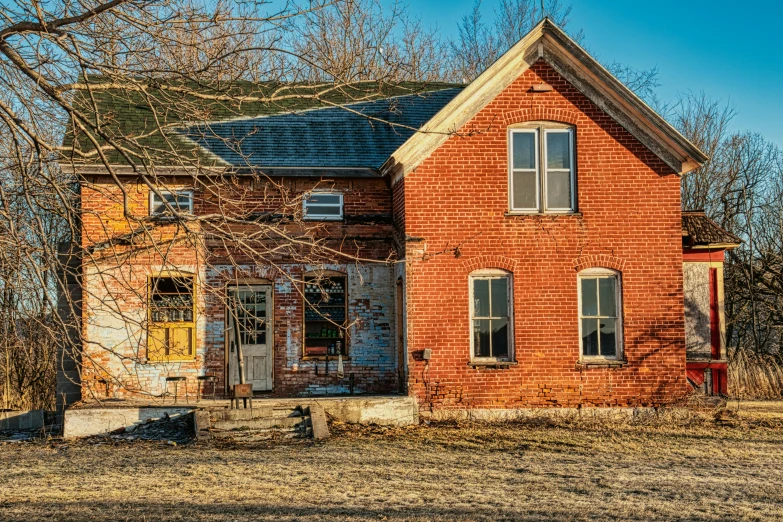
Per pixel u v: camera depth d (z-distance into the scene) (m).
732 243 21.56
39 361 22.09
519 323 19.20
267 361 20.66
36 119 10.48
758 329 34.03
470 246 19.25
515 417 19.00
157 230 20.03
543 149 19.55
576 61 19.34
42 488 12.50
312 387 20.62
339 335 20.95
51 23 9.10
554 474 13.68
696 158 19.36
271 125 21.97
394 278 20.97
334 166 20.61
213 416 17.73
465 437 17.17
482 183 19.33
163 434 17.52
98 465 14.47
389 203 21.09
